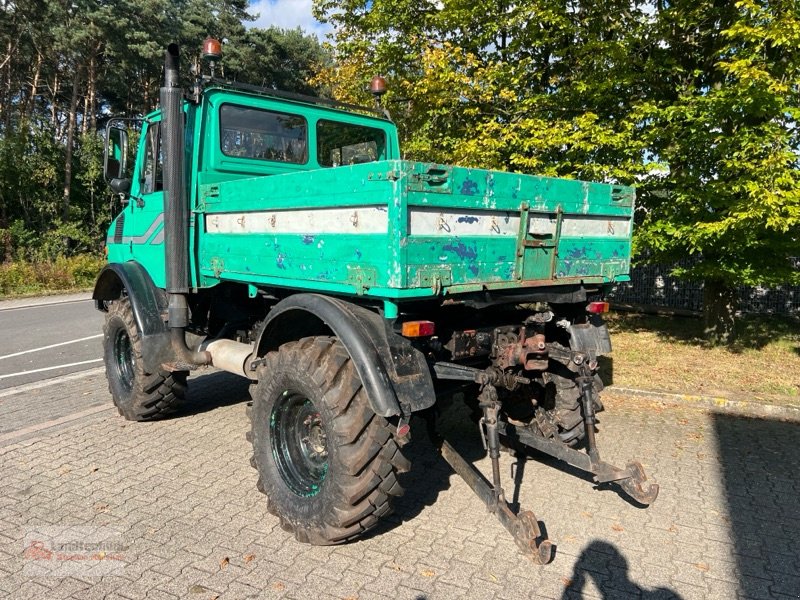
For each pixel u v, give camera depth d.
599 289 4.25
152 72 27.61
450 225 2.97
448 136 9.79
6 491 3.97
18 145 24.52
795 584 2.91
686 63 8.57
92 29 23.86
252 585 2.91
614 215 4.09
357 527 3.14
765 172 6.53
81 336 10.71
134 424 5.37
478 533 3.43
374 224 2.85
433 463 4.45
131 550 3.23
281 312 3.43
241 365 4.32
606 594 2.84
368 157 5.79
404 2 10.32
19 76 29.22
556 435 4.21
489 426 3.26
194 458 4.56
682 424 5.36
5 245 22.23
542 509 3.72
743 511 3.68
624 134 7.69
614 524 3.52
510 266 3.35
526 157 8.72
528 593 2.84
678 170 7.83
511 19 9.23
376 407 2.86
